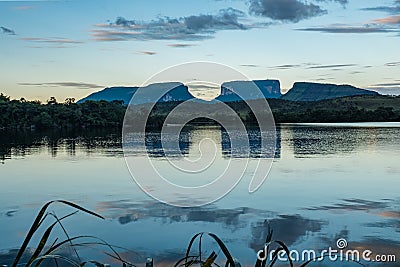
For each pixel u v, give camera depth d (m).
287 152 23.23
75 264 1.42
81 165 19.75
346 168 17.20
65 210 10.25
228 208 10.24
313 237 7.55
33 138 40.59
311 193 12.07
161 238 7.62
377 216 9.18
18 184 14.70
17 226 8.76
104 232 8.12
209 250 6.88
